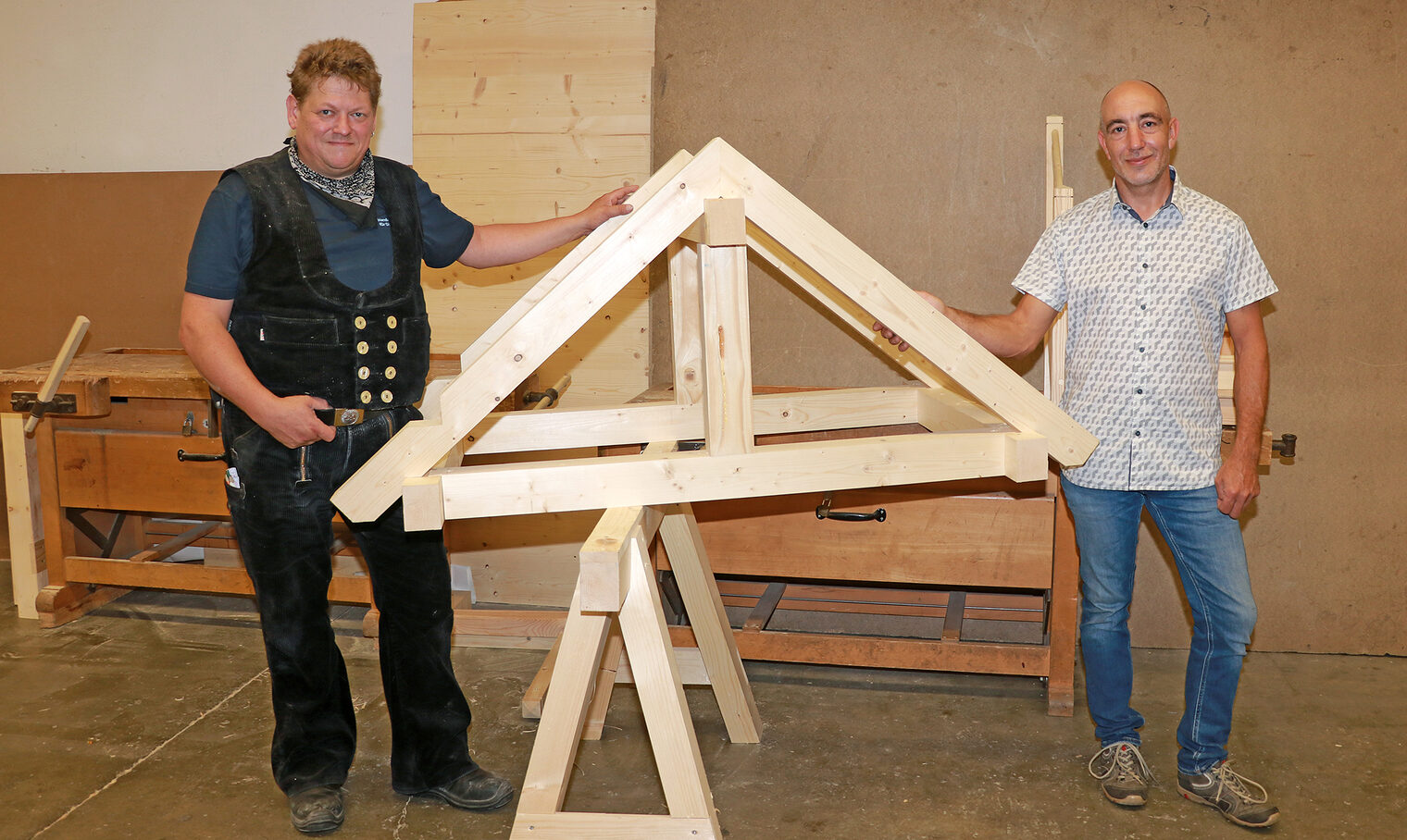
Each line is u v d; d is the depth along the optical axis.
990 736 2.59
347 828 2.19
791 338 3.17
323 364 2.00
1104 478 2.17
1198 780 2.25
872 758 2.48
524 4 3.17
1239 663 2.17
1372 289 2.88
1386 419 2.94
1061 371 2.69
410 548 2.16
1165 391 2.10
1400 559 2.99
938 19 2.96
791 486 1.78
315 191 1.98
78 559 3.28
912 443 1.82
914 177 3.03
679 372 2.23
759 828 2.17
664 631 1.80
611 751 2.53
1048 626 2.91
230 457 2.08
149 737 2.58
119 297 3.52
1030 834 2.15
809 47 3.03
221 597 3.57
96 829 2.19
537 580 3.49
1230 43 2.84
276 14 3.35
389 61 3.31
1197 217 2.08
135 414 3.22
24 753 2.50
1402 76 2.78
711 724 2.66
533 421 2.20
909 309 1.77
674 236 1.70
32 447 3.31
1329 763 2.42
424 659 2.24
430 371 3.02
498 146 3.22
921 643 2.74
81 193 3.49
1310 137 2.84
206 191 3.44
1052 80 2.93
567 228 2.33
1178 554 2.21
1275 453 2.67
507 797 2.27
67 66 3.49
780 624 3.24
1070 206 2.75
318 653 2.20
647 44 3.12
